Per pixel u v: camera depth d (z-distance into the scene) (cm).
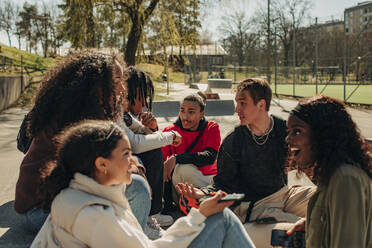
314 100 175
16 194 225
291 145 179
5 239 286
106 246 145
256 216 262
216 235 178
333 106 171
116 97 241
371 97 1914
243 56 6259
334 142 164
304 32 5762
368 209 160
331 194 161
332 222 160
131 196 225
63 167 153
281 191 269
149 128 328
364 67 2828
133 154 287
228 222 184
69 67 228
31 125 224
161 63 2281
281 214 258
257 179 269
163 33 1998
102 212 146
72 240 150
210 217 181
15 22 7050
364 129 904
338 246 156
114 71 238
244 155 267
